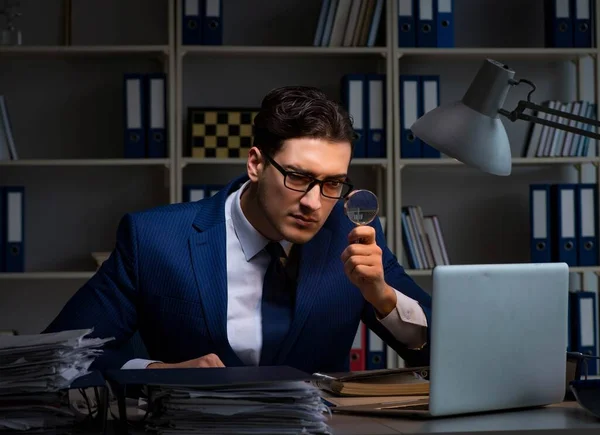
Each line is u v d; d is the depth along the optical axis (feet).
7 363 4.39
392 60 12.30
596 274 12.44
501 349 4.89
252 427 4.23
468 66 13.48
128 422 4.64
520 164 13.26
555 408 5.18
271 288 6.31
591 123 5.81
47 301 13.05
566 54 12.76
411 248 12.42
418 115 12.33
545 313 5.06
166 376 4.47
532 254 12.52
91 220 13.06
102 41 12.95
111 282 6.29
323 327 6.30
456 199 13.51
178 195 12.06
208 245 6.31
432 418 4.76
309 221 5.59
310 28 13.19
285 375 4.43
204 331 6.14
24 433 4.37
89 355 5.42
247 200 6.25
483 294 4.80
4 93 12.89
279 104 5.61
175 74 12.15
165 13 13.05
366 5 12.37
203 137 12.30
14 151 12.07
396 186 12.23
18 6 12.20
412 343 6.12
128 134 12.09
